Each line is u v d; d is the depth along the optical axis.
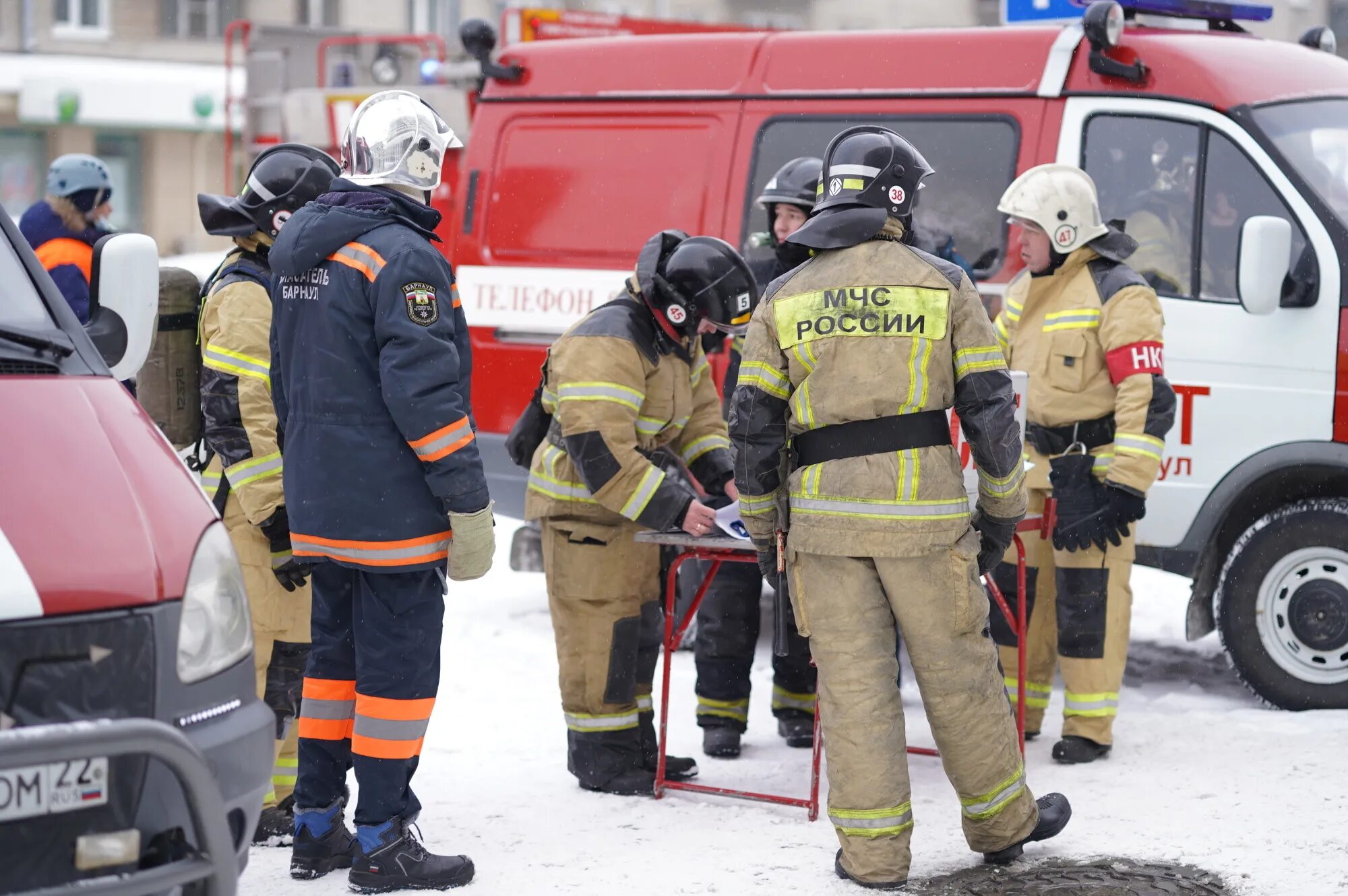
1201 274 7.72
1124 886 4.89
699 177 8.91
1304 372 7.42
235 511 5.48
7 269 4.36
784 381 5.00
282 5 37.22
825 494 4.92
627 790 6.03
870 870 4.91
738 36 9.05
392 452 4.86
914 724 7.19
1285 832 5.42
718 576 6.60
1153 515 7.79
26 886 3.29
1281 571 7.45
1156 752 6.58
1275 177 7.55
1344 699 7.33
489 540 4.92
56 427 3.85
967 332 4.85
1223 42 8.16
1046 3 8.79
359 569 4.89
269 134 16.91
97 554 3.58
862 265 4.92
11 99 34.97
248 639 3.93
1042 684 6.92
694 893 4.91
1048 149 8.06
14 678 3.39
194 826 3.39
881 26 26.53
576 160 9.28
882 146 5.00
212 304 5.38
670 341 5.87
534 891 4.93
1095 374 6.56
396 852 4.93
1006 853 5.12
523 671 8.12
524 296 9.37
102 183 8.57
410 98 5.04
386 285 4.76
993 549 5.15
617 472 5.66
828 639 4.97
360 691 4.94
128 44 36.88
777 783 6.23
